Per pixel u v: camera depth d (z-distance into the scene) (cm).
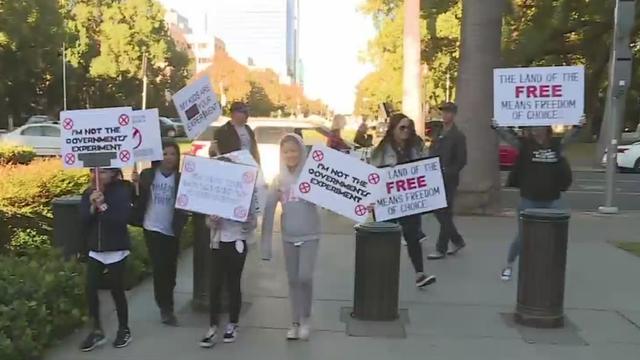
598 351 552
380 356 533
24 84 4956
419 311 658
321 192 567
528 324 613
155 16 5538
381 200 703
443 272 825
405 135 758
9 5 3550
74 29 5278
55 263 611
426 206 704
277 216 1260
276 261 870
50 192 856
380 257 621
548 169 724
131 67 5434
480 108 1302
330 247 972
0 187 819
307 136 1568
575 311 666
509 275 782
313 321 621
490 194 1309
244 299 691
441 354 539
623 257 925
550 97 695
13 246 819
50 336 536
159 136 591
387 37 3500
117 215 540
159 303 604
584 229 1168
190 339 568
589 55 3269
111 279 545
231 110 793
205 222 627
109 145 548
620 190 1977
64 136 550
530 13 2791
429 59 3494
